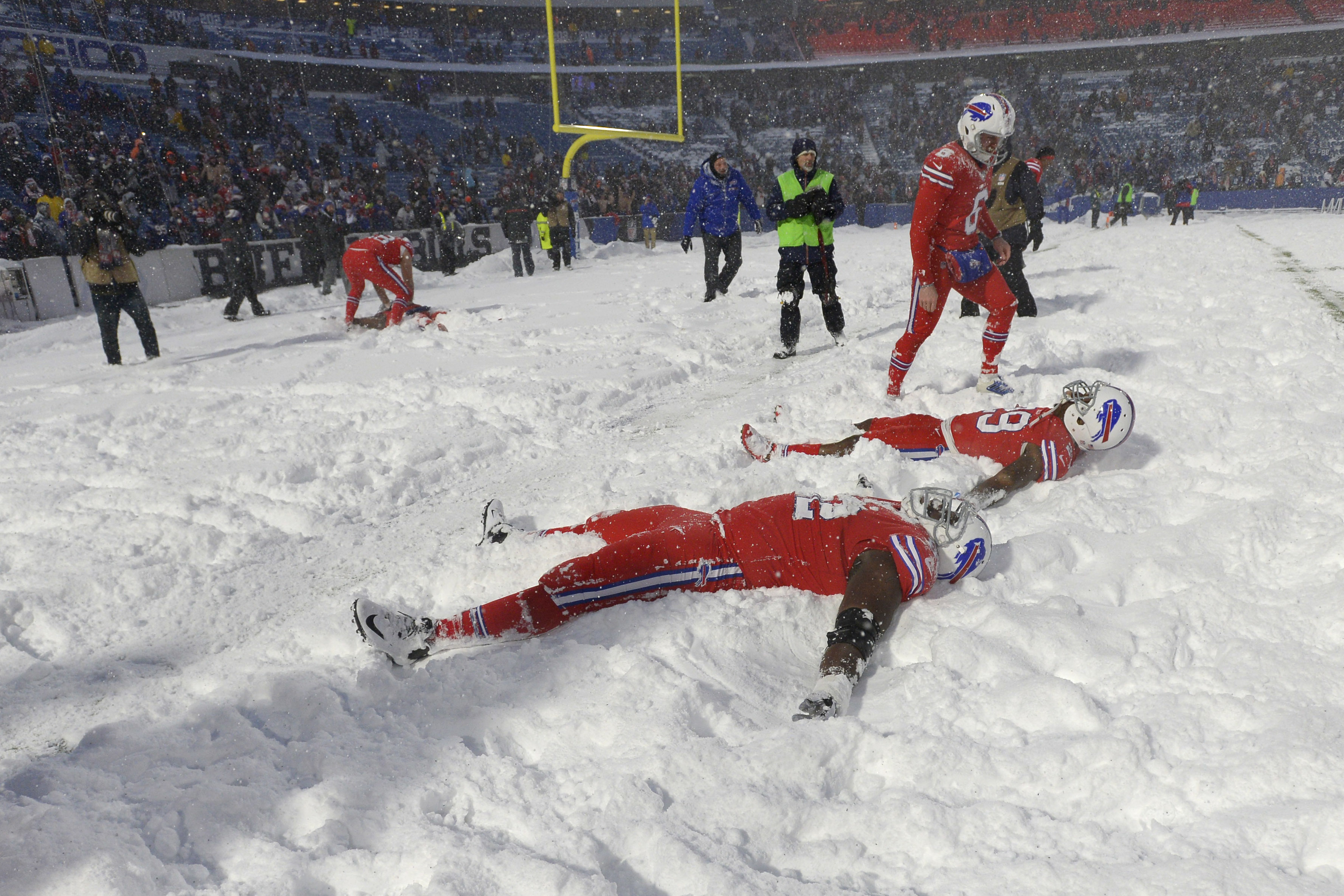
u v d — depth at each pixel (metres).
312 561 3.74
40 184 17.88
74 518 4.18
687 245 10.15
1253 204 31.39
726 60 39.19
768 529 2.97
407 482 4.57
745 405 5.71
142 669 2.93
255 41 30.33
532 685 2.55
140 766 2.28
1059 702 2.25
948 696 2.37
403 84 31.72
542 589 2.82
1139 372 5.55
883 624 2.65
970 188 4.82
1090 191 31.19
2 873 1.91
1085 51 38.97
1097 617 2.75
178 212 17.33
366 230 20.16
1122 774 1.99
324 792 2.11
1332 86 36.16
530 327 8.78
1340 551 2.88
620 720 2.32
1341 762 1.92
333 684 2.65
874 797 2.04
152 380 7.30
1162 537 3.22
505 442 5.16
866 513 2.95
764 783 2.07
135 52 25.45
